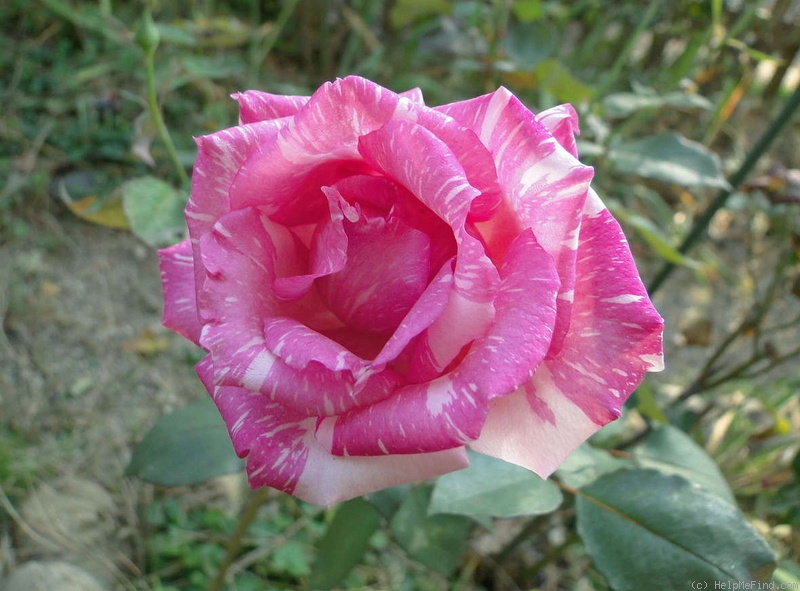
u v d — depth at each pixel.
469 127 0.13
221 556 0.27
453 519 0.20
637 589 0.16
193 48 0.41
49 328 0.33
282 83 0.45
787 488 0.26
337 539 0.20
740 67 0.32
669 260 0.25
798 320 0.27
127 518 0.28
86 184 0.38
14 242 0.36
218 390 0.14
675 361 0.40
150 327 0.35
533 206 0.12
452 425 0.12
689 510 0.16
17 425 0.29
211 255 0.13
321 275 0.13
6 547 0.25
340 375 0.12
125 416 0.31
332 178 0.14
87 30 0.44
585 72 0.45
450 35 0.39
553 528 0.31
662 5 0.41
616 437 0.24
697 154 0.24
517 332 0.12
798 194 0.25
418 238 0.13
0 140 0.39
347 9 0.45
